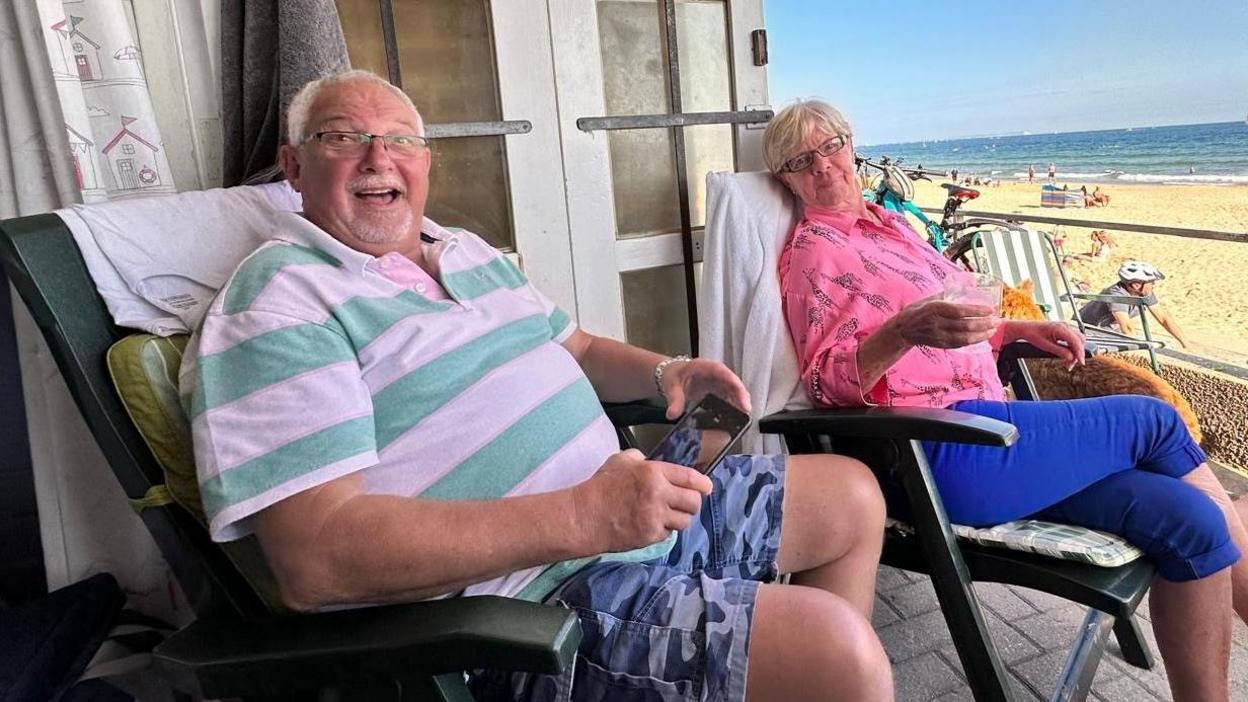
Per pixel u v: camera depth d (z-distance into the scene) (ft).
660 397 4.37
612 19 6.56
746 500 3.91
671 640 2.83
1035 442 4.40
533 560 2.59
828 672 2.69
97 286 3.19
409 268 3.70
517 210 6.23
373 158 3.60
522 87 6.12
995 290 4.25
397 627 2.27
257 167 4.73
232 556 2.97
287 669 2.31
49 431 4.25
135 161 4.34
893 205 8.59
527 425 3.53
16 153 4.20
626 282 6.96
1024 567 3.97
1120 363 8.50
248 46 4.52
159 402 3.01
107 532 4.46
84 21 4.14
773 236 5.91
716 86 7.23
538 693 2.86
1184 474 4.39
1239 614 4.31
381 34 5.62
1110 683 4.88
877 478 4.46
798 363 5.51
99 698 3.87
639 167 6.89
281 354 2.86
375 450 2.90
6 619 3.65
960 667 5.10
